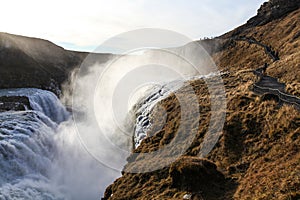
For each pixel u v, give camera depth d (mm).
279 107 14891
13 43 59438
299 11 58781
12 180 20469
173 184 12336
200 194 10812
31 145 24531
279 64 31719
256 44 53594
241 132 14680
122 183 14570
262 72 30719
